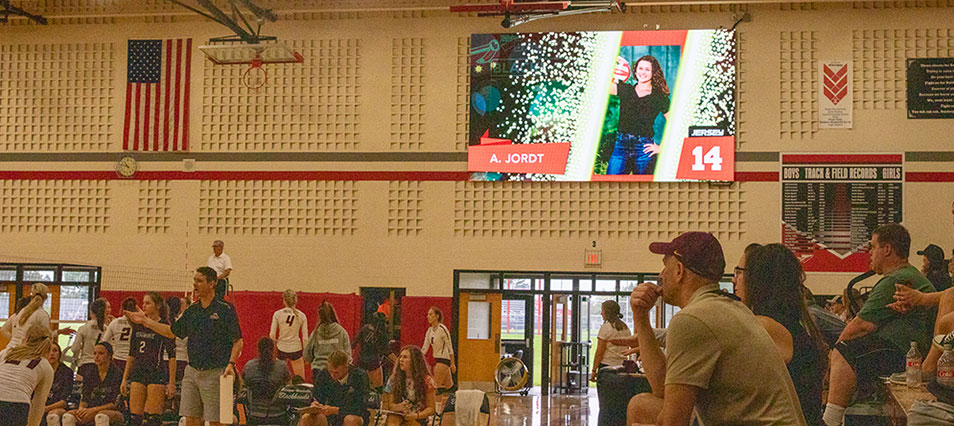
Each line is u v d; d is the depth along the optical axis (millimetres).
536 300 15266
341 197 15477
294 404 8609
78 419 9141
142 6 15938
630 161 14914
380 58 15617
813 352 3762
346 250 15383
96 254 15781
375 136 15516
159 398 8953
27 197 16031
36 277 15852
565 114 15086
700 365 2592
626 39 15023
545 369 15016
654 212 14969
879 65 14703
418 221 15336
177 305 11844
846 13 14828
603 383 6461
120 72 16031
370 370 11586
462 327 15227
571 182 15141
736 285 4090
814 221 14539
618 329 10156
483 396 8461
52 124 16125
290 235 15508
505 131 15195
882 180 14492
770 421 2564
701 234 2912
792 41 14859
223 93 15805
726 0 14820
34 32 16234
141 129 15875
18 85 16250
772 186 14695
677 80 14914
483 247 15203
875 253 4922
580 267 15039
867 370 4812
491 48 15305
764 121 14797
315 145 15617
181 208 15703
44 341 6512
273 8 15742
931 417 4117
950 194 14359
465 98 15414
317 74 15688
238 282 15438
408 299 15180
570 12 14062
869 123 14633
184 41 15945
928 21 14656
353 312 15047
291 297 13336
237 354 7988
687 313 2662
